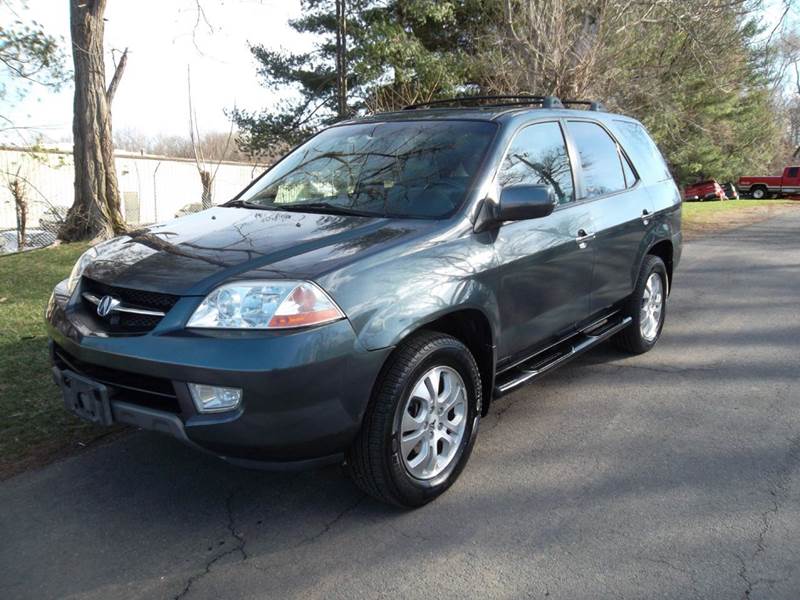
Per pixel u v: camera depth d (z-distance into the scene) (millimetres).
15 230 15133
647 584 2658
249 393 2656
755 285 8812
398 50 15195
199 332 2752
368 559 2846
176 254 3176
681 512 3186
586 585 2658
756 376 5117
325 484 3488
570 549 2898
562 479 3523
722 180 39469
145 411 2871
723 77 16953
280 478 3549
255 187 4465
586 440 4004
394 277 3021
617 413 4418
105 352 2900
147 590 2652
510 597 2596
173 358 2719
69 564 2814
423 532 3043
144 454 3785
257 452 2758
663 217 5562
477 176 3662
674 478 3520
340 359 2781
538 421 4297
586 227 4398
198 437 2740
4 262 9641
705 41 15203
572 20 12805
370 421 2973
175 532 3057
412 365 3033
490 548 2912
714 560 2807
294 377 2676
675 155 29031
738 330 6496
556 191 4254
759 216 19859
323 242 3141
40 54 11164
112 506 3266
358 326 2840
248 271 2877
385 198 3746
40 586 2674
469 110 4402
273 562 2830
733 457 3760
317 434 2793
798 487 3412
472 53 17312
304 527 3096
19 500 3301
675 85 16625
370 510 3236
